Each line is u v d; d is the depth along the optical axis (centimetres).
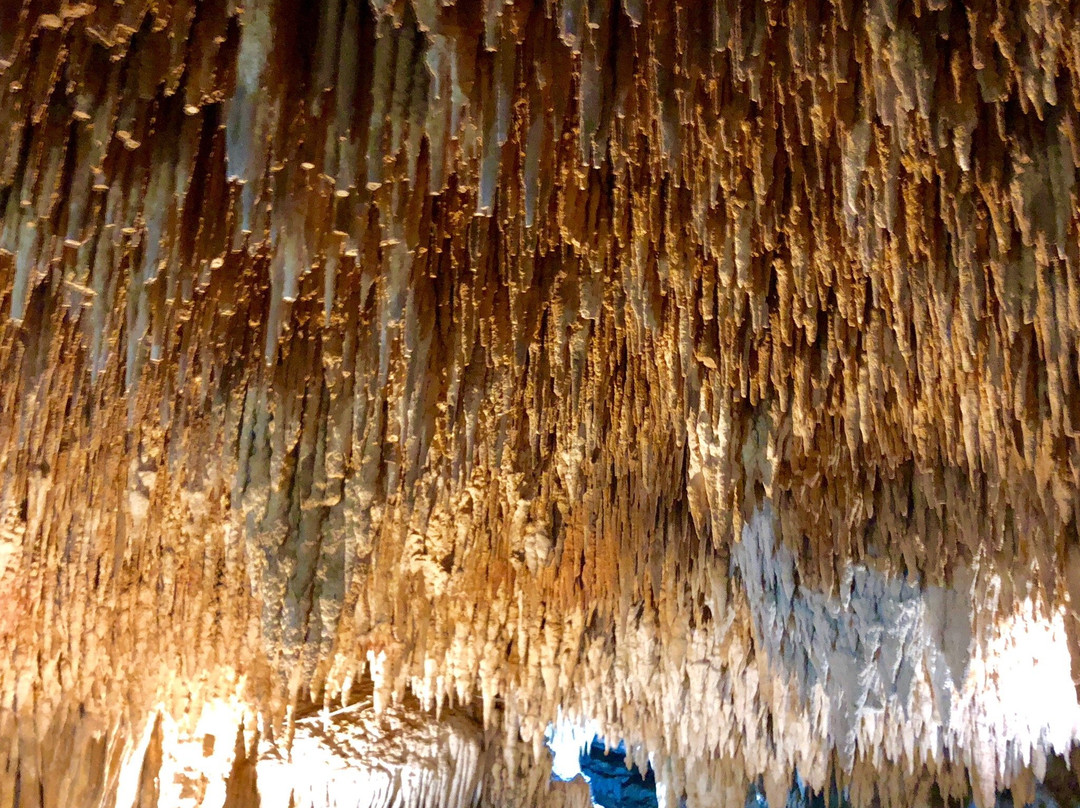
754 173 411
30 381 457
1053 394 493
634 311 470
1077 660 670
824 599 708
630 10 334
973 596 713
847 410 556
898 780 901
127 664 574
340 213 399
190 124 383
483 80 366
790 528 684
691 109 388
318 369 515
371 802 612
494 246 478
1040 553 642
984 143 429
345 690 636
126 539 537
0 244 375
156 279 416
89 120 360
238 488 510
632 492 659
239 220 406
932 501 652
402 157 396
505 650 684
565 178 435
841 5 362
